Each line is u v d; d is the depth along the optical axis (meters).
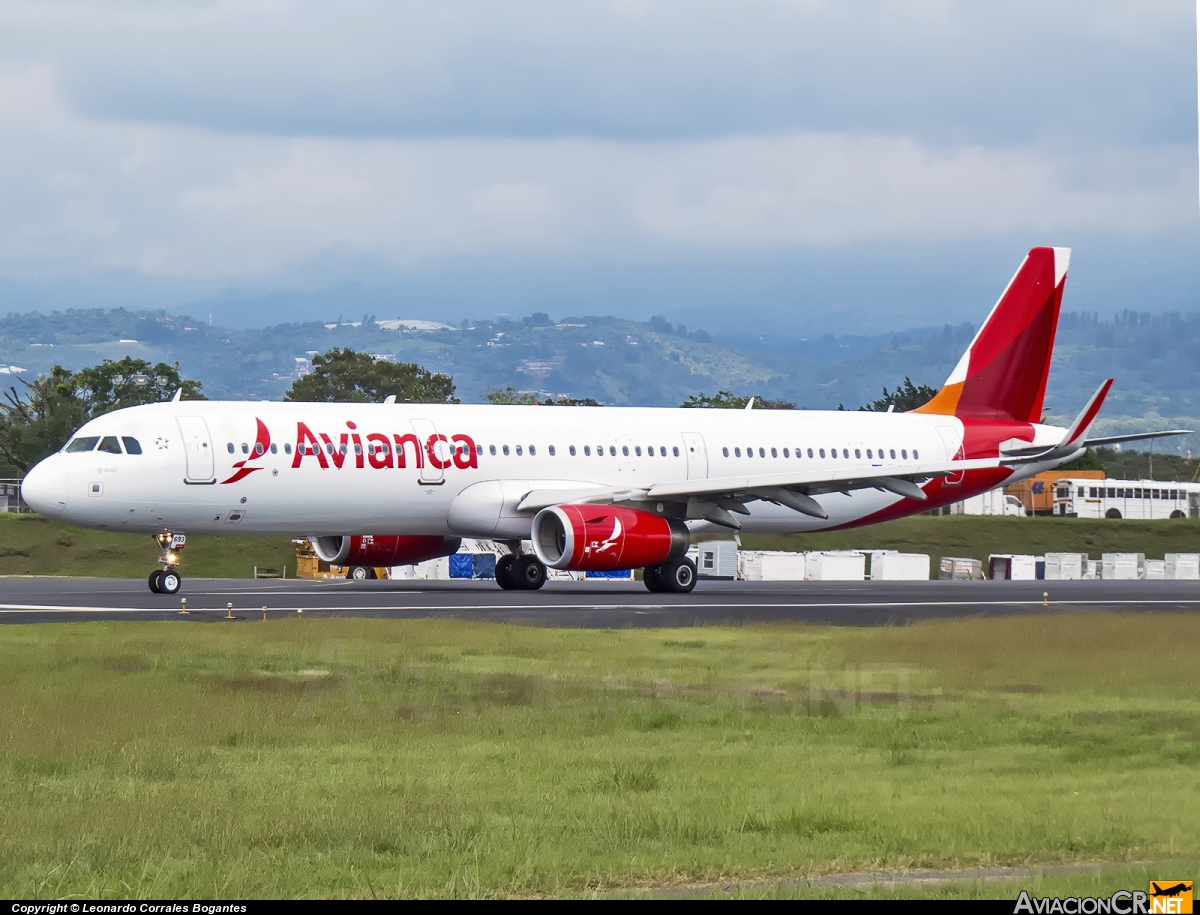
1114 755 56.44
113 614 110.25
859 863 40.25
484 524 146.38
